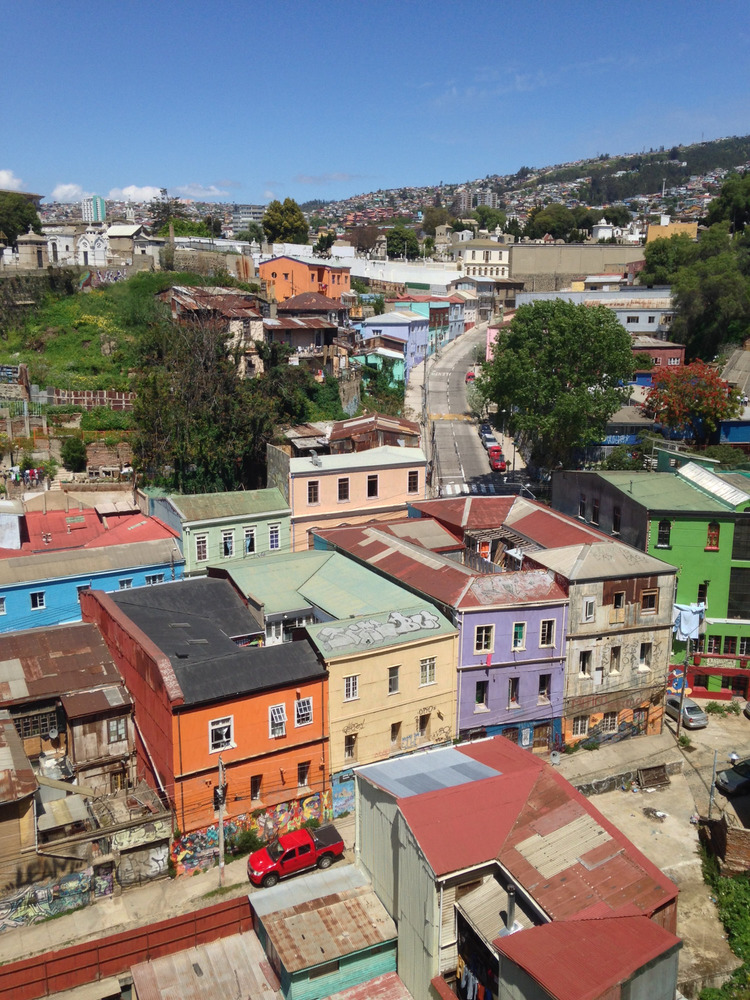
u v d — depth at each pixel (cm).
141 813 3002
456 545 4534
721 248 10644
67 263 9200
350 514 5447
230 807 3145
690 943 2711
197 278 8756
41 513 5222
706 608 4416
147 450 5938
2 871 2727
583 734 3888
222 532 5000
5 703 3241
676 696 4375
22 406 6197
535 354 6525
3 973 2375
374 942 2473
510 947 2042
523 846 2364
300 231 13788
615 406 6369
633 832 3303
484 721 3688
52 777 3212
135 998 2417
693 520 4356
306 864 3005
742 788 3550
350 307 10281
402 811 2428
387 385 9144
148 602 3775
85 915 2825
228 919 2628
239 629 3697
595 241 18138
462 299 12862
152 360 6900
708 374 7138
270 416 6328
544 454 6906
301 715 3253
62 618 4509
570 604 3725
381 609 3678
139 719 3322
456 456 7850
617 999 1922
